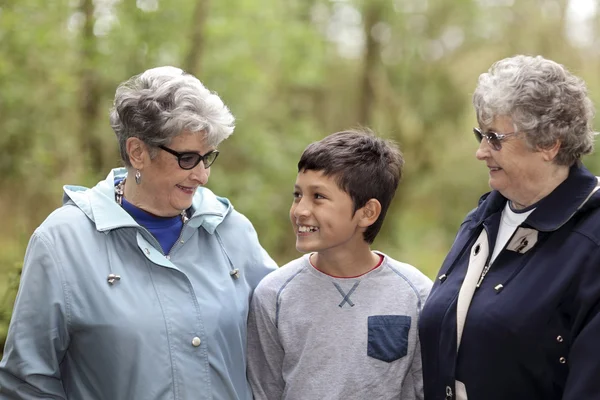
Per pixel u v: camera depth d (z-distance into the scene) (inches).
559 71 71.8
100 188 81.7
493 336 72.7
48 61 237.6
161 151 76.9
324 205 82.6
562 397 69.1
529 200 75.6
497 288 74.0
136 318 75.6
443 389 77.7
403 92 381.7
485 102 72.7
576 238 71.3
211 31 276.1
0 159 239.3
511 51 356.5
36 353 74.4
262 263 88.6
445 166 378.9
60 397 75.7
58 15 238.7
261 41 304.3
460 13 365.7
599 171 288.4
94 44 243.8
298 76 335.3
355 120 384.2
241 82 301.1
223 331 80.0
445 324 77.4
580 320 68.8
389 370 82.5
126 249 79.1
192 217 82.3
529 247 74.2
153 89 76.4
